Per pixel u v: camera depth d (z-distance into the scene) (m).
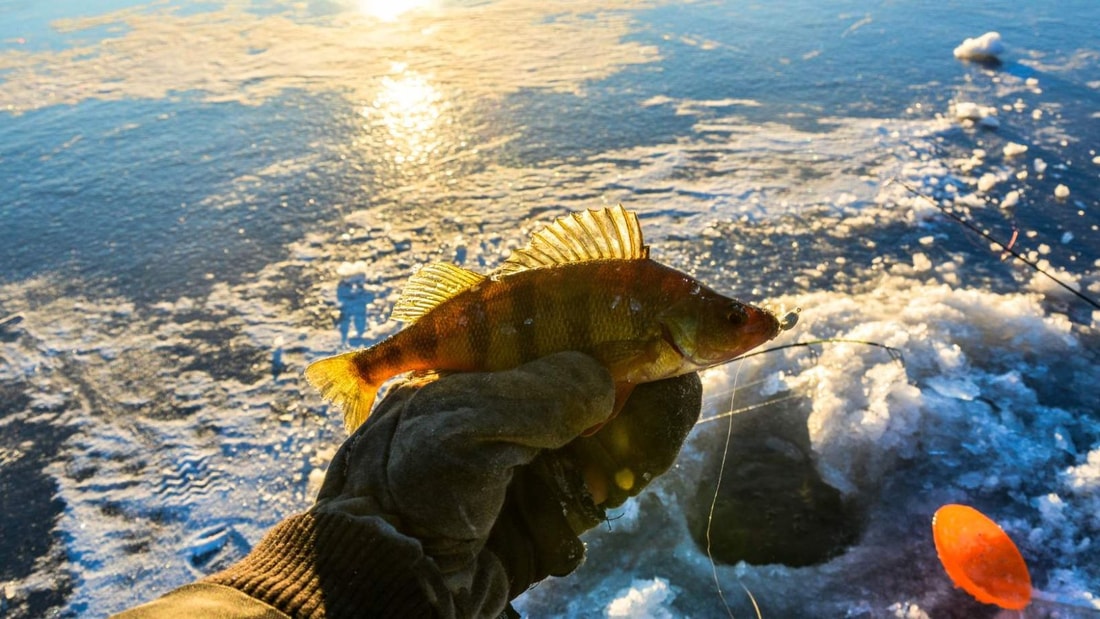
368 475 0.24
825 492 0.55
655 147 1.13
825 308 0.72
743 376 0.65
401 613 0.20
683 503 0.55
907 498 0.54
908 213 0.90
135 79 1.59
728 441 0.59
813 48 1.59
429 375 0.28
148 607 0.18
